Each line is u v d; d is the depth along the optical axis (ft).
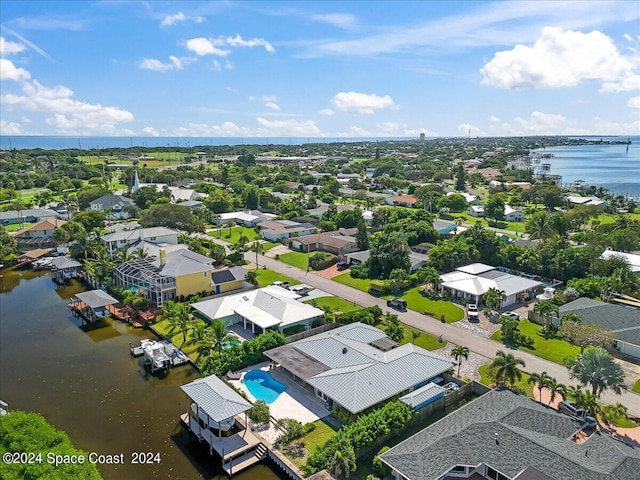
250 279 268.41
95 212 400.67
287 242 372.79
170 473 123.13
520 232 424.05
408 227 361.51
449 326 214.69
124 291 239.91
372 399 139.95
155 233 345.31
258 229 421.59
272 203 526.57
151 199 505.66
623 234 334.85
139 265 254.68
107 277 263.70
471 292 241.14
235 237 402.93
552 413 133.69
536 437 120.26
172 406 153.89
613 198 595.88
